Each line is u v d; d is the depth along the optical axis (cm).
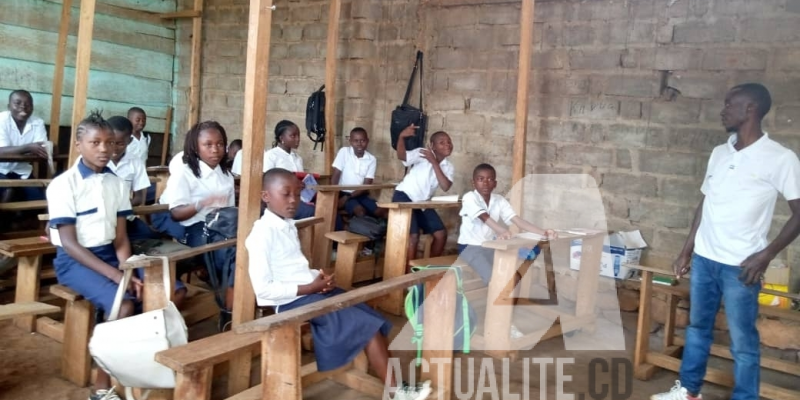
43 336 360
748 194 285
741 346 293
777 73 411
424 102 560
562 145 494
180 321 262
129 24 627
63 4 556
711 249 299
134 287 290
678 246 450
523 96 426
